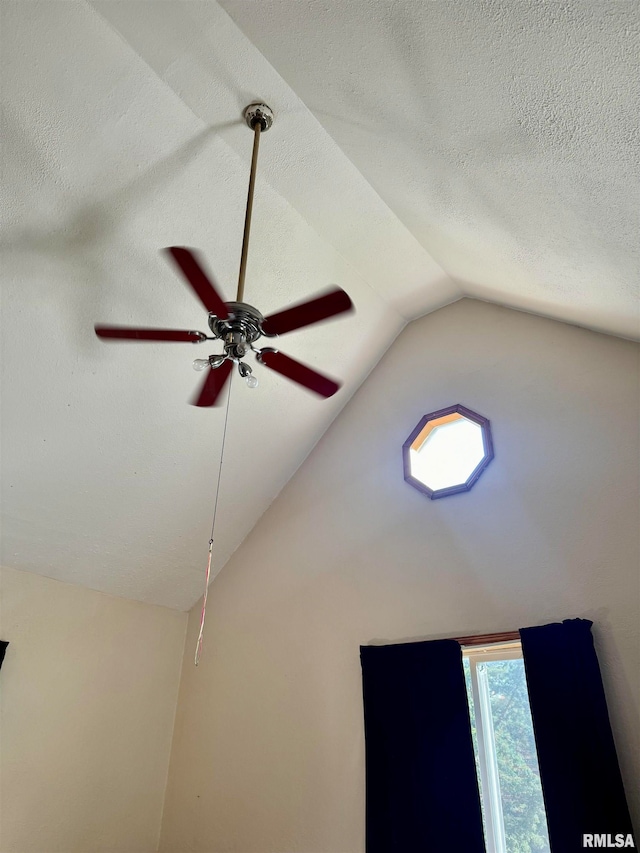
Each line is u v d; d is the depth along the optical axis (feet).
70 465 11.05
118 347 10.23
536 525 10.28
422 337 13.71
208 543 13.76
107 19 7.69
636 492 9.52
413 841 9.14
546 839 8.59
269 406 12.76
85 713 11.89
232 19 7.35
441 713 9.75
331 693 11.32
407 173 8.80
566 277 9.29
